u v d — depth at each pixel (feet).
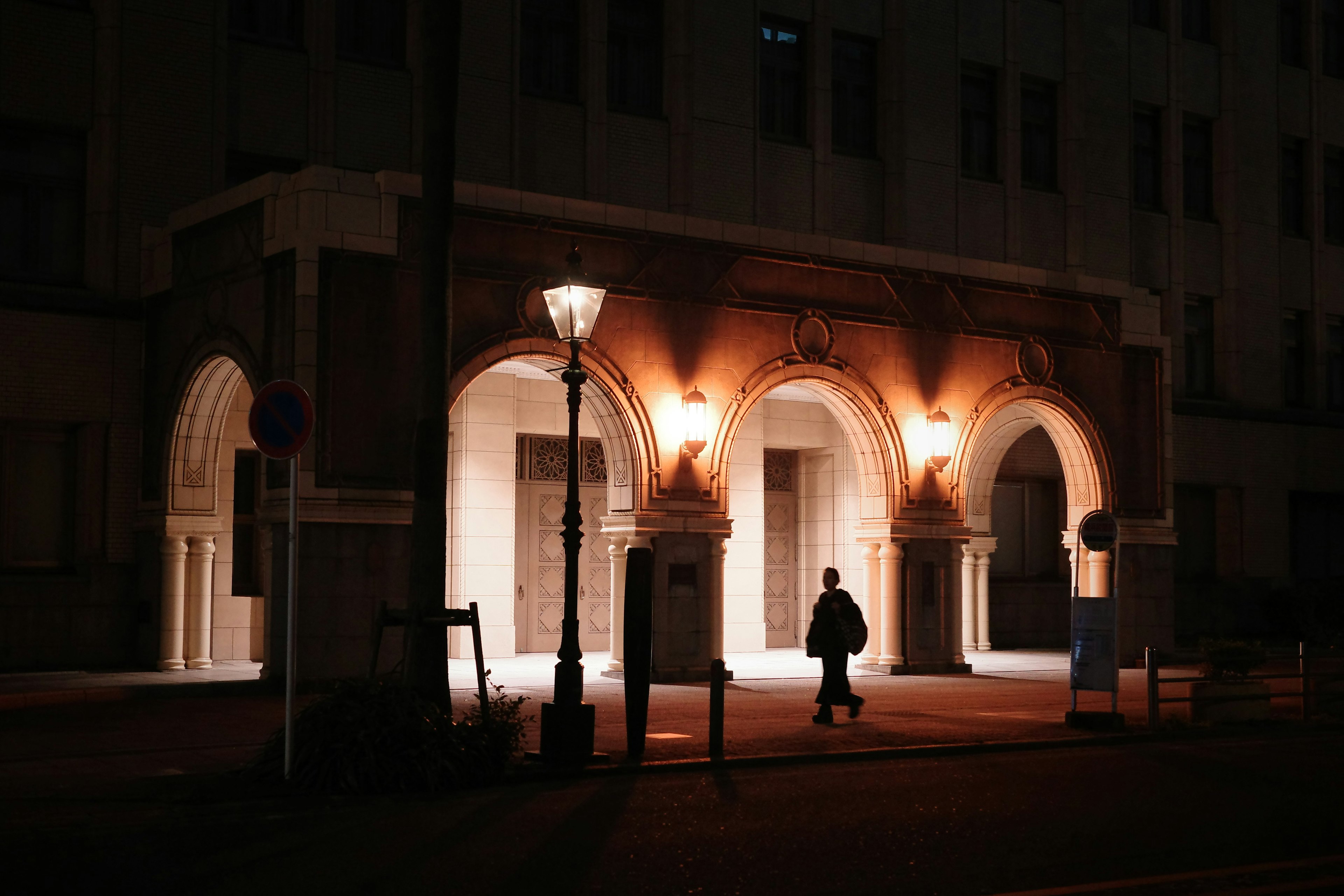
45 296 63.16
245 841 28.09
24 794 32.81
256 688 54.44
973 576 89.35
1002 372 74.74
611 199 80.33
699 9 83.71
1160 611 79.61
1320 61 112.68
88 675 59.31
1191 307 105.50
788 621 90.89
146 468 64.54
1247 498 104.42
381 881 24.77
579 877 25.26
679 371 64.69
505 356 59.82
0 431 62.95
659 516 63.77
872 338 70.38
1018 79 96.07
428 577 38.68
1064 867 26.45
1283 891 24.48
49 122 64.80
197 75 67.97
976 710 53.47
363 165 73.15
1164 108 103.86
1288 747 45.42
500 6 77.05
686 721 48.44
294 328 54.95
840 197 88.89
